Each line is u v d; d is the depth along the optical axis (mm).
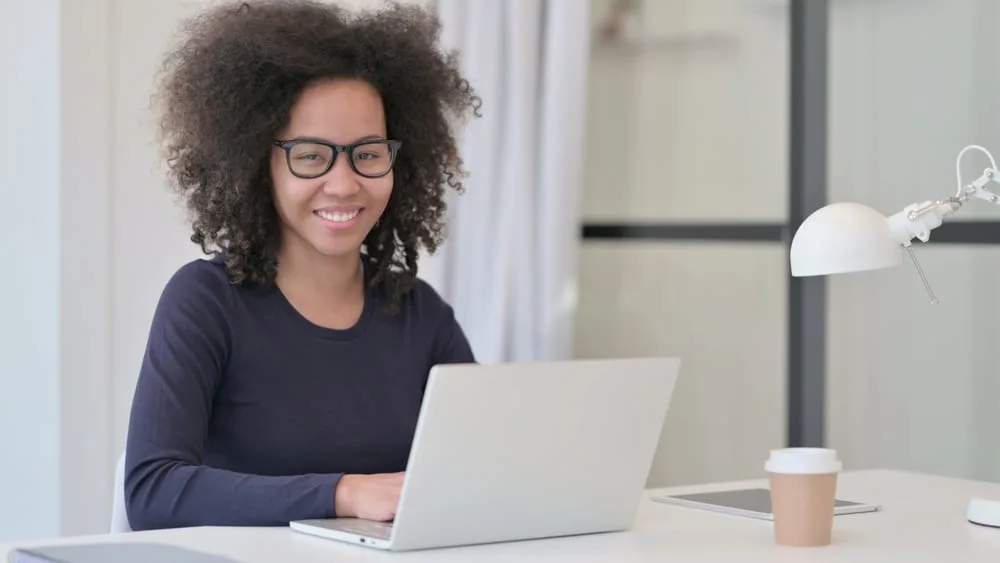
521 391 1562
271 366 2045
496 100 3576
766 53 3816
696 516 1865
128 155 3219
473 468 1549
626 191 4156
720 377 3971
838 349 3729
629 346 4145
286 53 2066
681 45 4023
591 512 1684
